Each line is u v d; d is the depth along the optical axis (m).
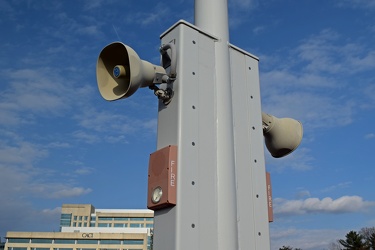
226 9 4.34
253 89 4.33
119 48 3.65
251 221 3.80
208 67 3.95
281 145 4.58
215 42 4.11
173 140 3.56
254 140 4.12
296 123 4.65
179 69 3.72
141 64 3.50
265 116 4.43
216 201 3.58
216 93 3.92
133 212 126.38
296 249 81.38
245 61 4.38
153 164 3.56
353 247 76.44
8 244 89.06
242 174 3.89
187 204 3.38
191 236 3.32
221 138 3.79
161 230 3.41
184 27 3.88
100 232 95.88
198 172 3.54
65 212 125.44
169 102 3.71
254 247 3.74
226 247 3.49
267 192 4.11
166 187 3.36
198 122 3.68
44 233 89.81
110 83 3.76
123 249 88.88
